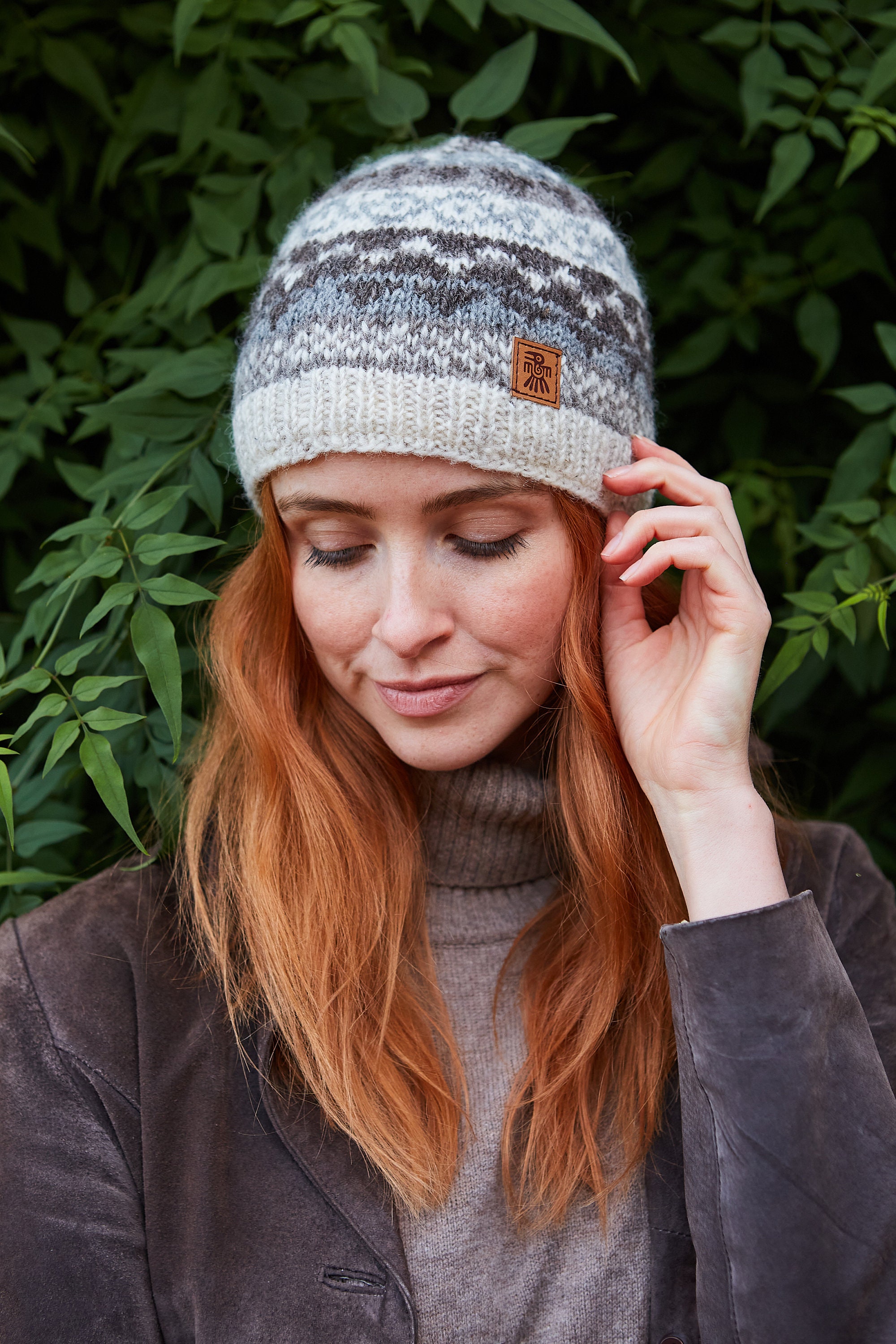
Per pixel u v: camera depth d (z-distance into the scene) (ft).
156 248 5.54
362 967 3.58
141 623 3.53
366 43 4.24
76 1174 3.22
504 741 3.84
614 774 3.70
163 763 4.23
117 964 3.49
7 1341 3.08
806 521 5.75
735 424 5.72
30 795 4.16
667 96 5.48
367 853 3.69
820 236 5.32
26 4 4.92
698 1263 3.24
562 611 3.40
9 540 5.36
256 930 3.54
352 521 3.18
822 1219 3.05
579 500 3.34
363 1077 3.45
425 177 3.26
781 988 3.14
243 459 3.43
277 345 3.16
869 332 5.77
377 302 3.01
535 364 3.10
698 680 3.43
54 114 5.22
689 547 3.39
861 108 4.44
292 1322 3.18
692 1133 3.24
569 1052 3.64
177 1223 3.24
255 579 3.86
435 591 3.20
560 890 3.92
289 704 3.81
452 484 3.07
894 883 5.54
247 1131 3.37
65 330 5.74
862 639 5.09
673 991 3.29
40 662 3.92
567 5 4.28
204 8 4.58
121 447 4.51
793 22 4.74
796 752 5.97
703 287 5.37
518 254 3.14
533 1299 3.40
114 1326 3.14
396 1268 3.19
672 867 3.85
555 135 4.43
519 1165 3.50
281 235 4.62
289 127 4.67
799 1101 3.07
